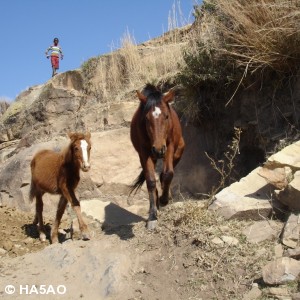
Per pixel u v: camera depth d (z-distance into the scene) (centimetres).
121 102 590
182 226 318
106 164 538
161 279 282
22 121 728
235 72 436
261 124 425
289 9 387
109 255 315
